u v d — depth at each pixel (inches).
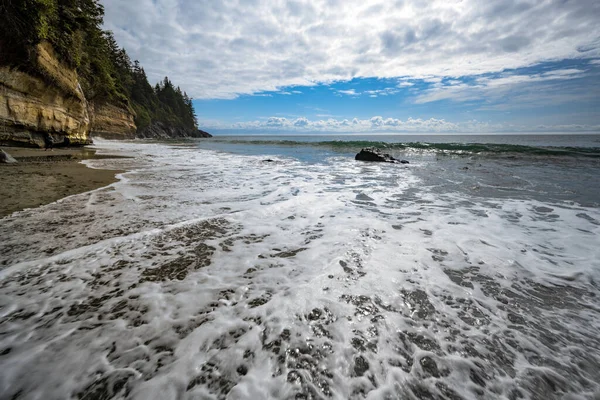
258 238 147.9
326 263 119.3
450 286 103.7
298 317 84.0
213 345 72.4
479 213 199.0
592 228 167.2
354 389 61.7
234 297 94.1
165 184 289.6
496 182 327.3
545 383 64.0
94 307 86.7
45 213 173.6
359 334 77.8
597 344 75.7
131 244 134.2
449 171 426.3
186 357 68.3
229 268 114.6
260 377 63.6
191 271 111.5
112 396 57.6
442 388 62.6
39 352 67.9
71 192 231.6
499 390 62.4
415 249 135.6
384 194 261.4
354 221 178.2
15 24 436.1
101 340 72.8
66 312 83.8
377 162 559.2
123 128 1594.5
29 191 223.5
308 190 275.3
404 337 77.4
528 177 362.3
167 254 126.0
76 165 398.9
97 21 1125.1
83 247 126.9
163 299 92.1
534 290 101.9
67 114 650.8
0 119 470.0
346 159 625.6
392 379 64.5
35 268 108.0
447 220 182.4
